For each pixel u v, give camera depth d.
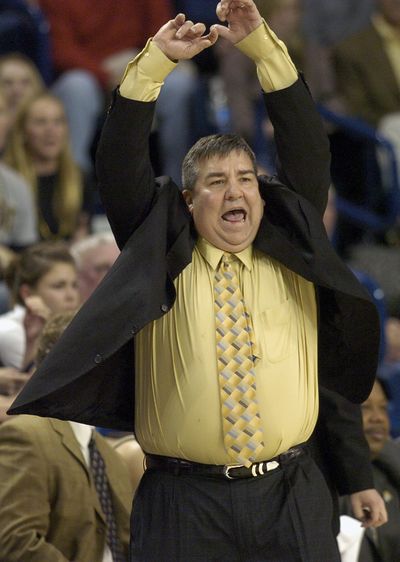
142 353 10.70
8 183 20.91
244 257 10.71
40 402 10.38
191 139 25.02
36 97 21.69
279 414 10.49
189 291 10.59
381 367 17.38
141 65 10.26
